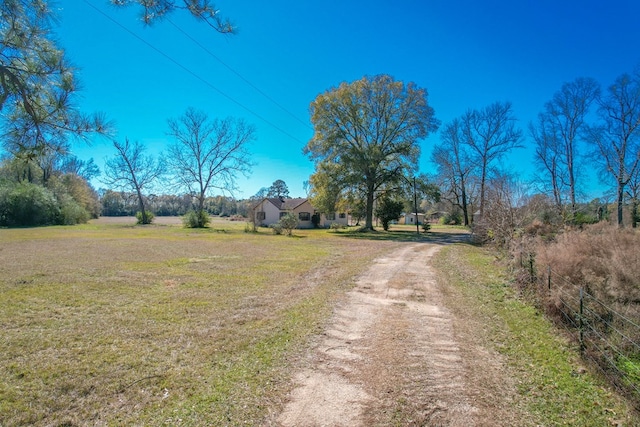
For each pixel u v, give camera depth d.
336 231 33.56
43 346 4.62
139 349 4.55
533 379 3.70
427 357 4.25
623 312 4.84
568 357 4.27
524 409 3.13
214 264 11.83
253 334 5.10
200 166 37.06
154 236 24.50
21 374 3.82
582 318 4.63
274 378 3.73
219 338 4.95
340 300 7.04
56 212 39.16
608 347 4.39
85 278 9.15
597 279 5.79
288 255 14.44
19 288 7.92
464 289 7.99
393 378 3.71
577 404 3.22
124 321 5.71
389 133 30.97
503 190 16.34
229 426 2.88
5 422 2.95
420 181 30.42
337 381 3.65
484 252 15.47
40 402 3.27
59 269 10.42
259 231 31.45
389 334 5.08
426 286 8.33
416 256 14.15
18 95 3.79
